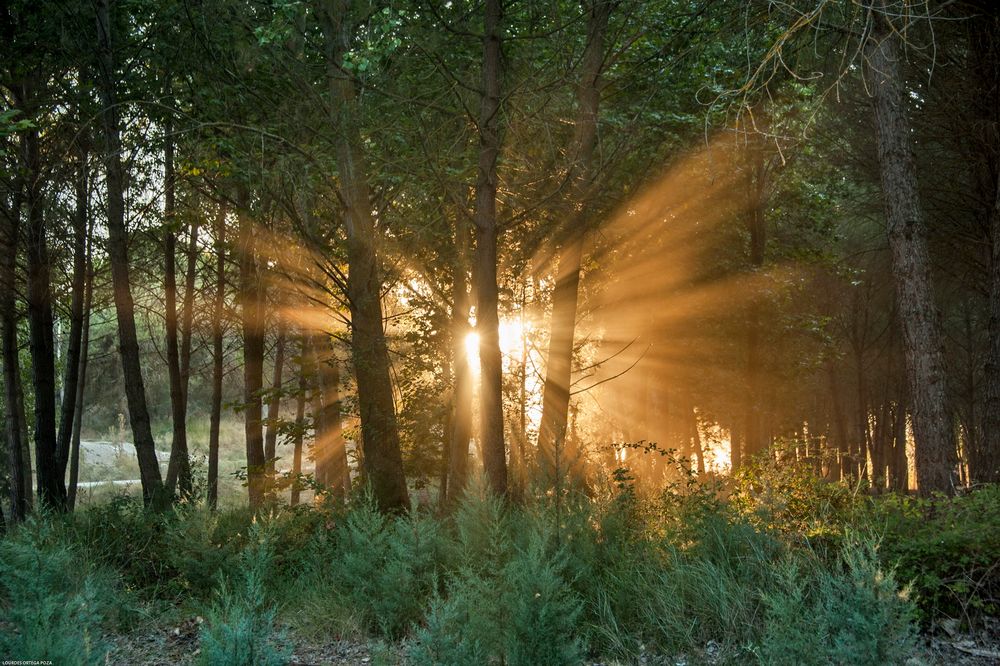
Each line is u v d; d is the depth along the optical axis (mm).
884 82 10133
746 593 6570
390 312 17406
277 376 21359
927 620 6758
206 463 33500
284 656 5176
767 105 14453
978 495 7941
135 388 12648
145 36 12859
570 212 12484
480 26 12203
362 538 7859
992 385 11695
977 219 16562
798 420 29844
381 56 9961
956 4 12539
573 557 7328
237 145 12305
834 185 20422
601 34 12000
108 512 9719
